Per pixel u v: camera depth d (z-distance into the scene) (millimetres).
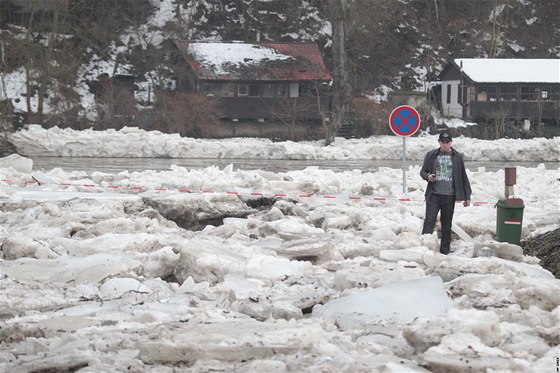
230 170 39188
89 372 9227
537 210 27438
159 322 11742
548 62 108438
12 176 37438
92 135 78125
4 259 17828
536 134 102688
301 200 28438
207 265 16172
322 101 102188
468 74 105938
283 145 81188
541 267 17547
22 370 9461
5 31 98625
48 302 13953
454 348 9508
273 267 15898
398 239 19984
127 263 16141
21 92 94875
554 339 10617
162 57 102688
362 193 34031
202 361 9609
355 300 12555
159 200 26469
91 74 100312
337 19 99812
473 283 13734
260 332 10352
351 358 9367
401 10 117188
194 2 110875
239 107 99375
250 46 104188
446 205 20719
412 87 110625
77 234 21094
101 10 105938
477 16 120188
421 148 84750
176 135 81062
